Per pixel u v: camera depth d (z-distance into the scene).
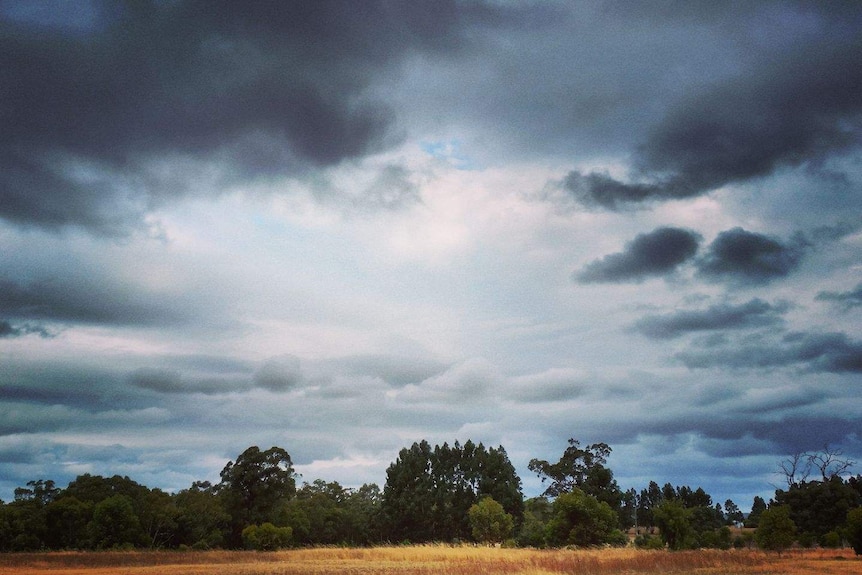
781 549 48.09
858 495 77.44
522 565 35.56
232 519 90.56
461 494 107.69
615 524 64.38
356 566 39.22
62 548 70.56
